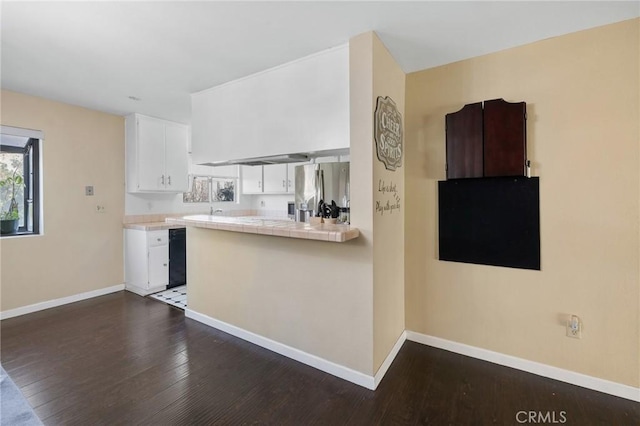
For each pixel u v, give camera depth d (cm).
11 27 196
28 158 344
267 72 260
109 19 187
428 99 255
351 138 208
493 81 228
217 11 180
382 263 218
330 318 221
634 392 191
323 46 221
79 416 177
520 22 190
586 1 169
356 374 209
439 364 232
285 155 261
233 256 280
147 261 388
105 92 318
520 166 212
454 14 182
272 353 249
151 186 413
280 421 175
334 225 225
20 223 342
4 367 226
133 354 246
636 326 191
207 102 309
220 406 187
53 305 350
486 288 237
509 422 174
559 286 211
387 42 214
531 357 221
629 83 188
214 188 533
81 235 373
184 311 339
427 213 259
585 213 202
